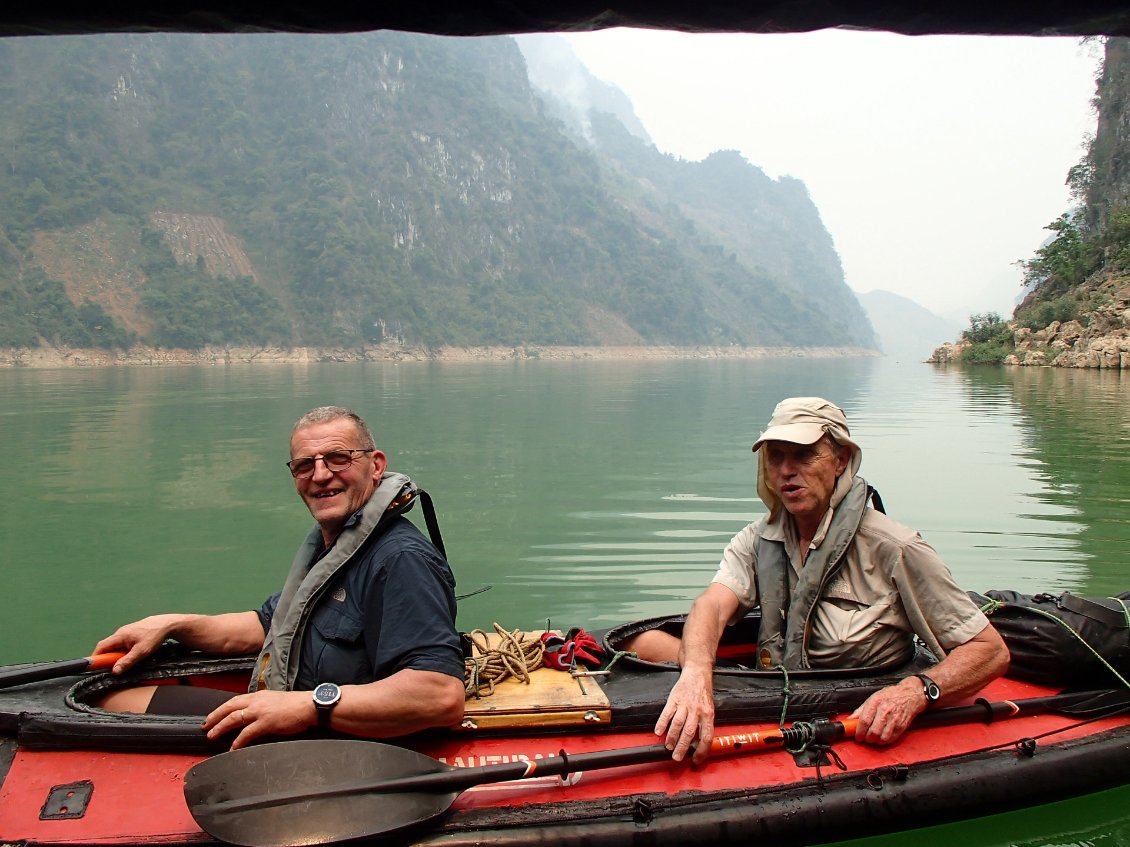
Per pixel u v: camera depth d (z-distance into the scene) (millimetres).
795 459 3223
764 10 1092
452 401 26531
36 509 9570
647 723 3105
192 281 123375
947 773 3035
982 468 11359
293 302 136500
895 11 1096
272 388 34438
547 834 2670
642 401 26422
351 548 2924
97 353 99312
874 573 3273
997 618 3625
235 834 2506
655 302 181000
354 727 2752
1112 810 3236
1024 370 36750
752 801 2846
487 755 2943
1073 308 41969
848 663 3328
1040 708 3365
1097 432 14891
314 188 160375
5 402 25359
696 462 12812
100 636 5789
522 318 160250
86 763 2846
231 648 3512
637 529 8438
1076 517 8484
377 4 1034
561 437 16141
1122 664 3432
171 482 11141
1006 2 1069
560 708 3045
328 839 2549
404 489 3041
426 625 2811
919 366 55750
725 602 3453
